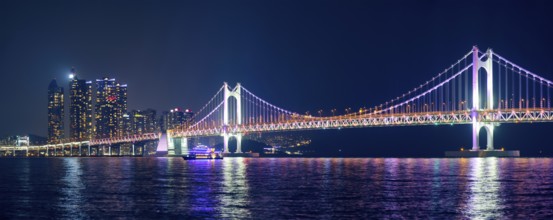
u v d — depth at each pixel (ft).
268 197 195.42
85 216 161.89
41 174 343.05
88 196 204.95
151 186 240.73
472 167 378.94
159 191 219.00
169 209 171.22
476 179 262.47
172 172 348.18
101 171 374.43
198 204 180.34
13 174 345.92
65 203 186.50
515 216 155.43
